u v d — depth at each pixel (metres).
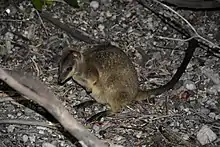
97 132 3.81
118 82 3.84
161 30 4.41
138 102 3.97
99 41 4.35
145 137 3.79
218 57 4.25
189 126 3.86
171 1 4.43
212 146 3.74
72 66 3.80
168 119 3.88
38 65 4.19
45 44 4.34
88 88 3.88
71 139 3.76
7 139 3.77
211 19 4.47
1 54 4.27
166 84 3.99
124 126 3.84
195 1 4.40
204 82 4.10
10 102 3.96
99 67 3.83
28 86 2.54
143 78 4.13
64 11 4.51
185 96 4.02
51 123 3.84
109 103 3.89
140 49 4.30
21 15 4.49
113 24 4.45
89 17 4.49
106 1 4.57
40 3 4.37
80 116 3.90
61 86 4.06
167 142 3.76
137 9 4.54
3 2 4.54
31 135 3.79
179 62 4.23
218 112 3.93
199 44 4.31
